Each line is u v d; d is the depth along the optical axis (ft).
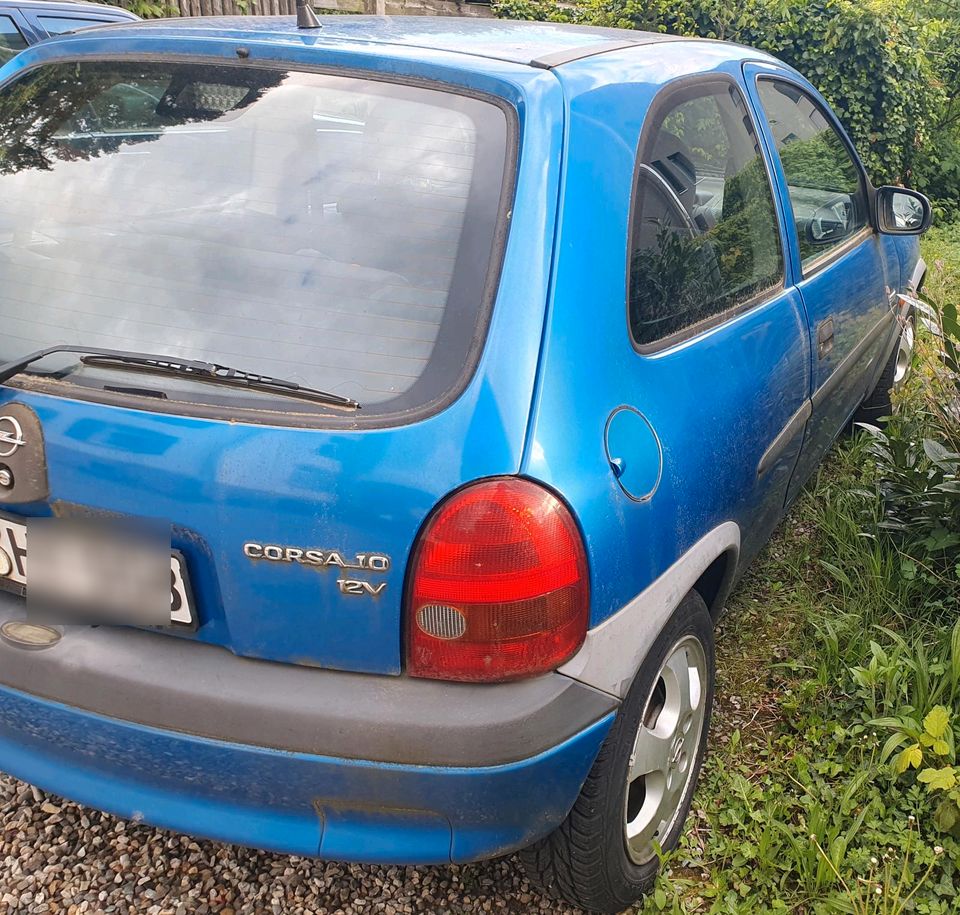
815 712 8.73
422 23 7.81
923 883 7.06
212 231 5.87
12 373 5.61
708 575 7.77
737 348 7.75
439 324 5.39
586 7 30.27
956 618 9.69
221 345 5.54
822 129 11.46
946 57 33.65
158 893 6.98
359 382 5.32
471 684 5.23
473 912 6.97
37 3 19.70
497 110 5.90
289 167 5.90
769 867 7.13
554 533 5.15
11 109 6.93
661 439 6.25
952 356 10.22
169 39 6.53
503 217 5.61
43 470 5.62
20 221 6.40
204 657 5.49
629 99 6.88
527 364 5.32
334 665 5.32
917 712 8.22
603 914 6.94
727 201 8.28
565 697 5.32
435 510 5.06
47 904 6.85
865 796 7.76
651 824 7.01
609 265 6.09
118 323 5.80
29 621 5.80
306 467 5.13
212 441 5.26
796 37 28.48
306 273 5.63
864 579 10.31
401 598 5.15
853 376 11.73
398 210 5.68
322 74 6.11
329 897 7.02
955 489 9.68
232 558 5.27
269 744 5.21
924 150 31.09
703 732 7.66
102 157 6.35
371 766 5.15
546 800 5.48
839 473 13.29
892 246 13.52
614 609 5.67
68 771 5.87
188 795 5.57
